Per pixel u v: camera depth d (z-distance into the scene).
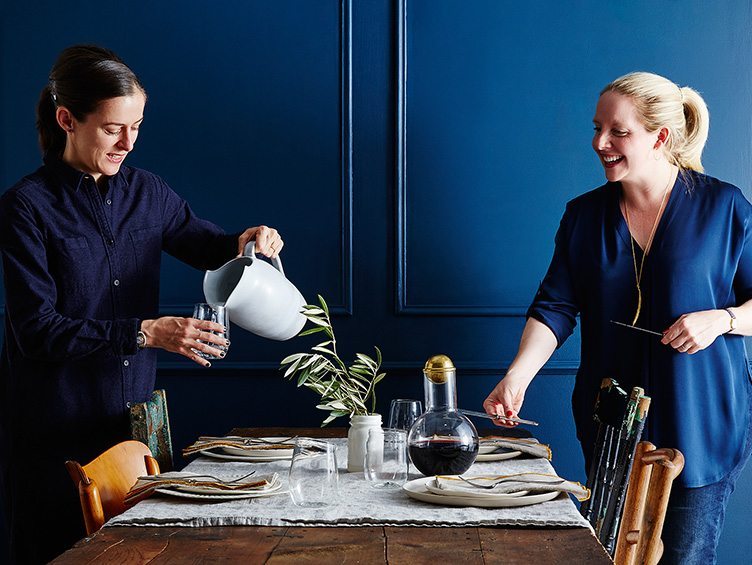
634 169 2.21
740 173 2.86
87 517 1.49
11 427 2.12
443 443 1.75
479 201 2.89
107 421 2.14
